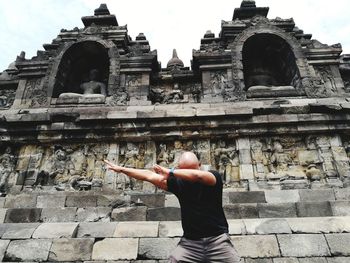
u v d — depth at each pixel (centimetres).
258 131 1093
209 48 1334
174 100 1267
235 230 716
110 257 673
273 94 1212
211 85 1247
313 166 1049
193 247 435
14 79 1355
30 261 672
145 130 1113
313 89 1213
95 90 1347
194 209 447
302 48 1302
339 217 751
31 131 1125
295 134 1107
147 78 1273
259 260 659
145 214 872
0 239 712
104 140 1131
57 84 1303
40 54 1365
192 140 1123
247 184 1018
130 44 1407
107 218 876
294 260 656
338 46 1296
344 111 1081
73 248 689
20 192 1045
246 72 1419
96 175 1074
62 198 959
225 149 1099
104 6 1484
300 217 813
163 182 453
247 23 1362
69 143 1141
